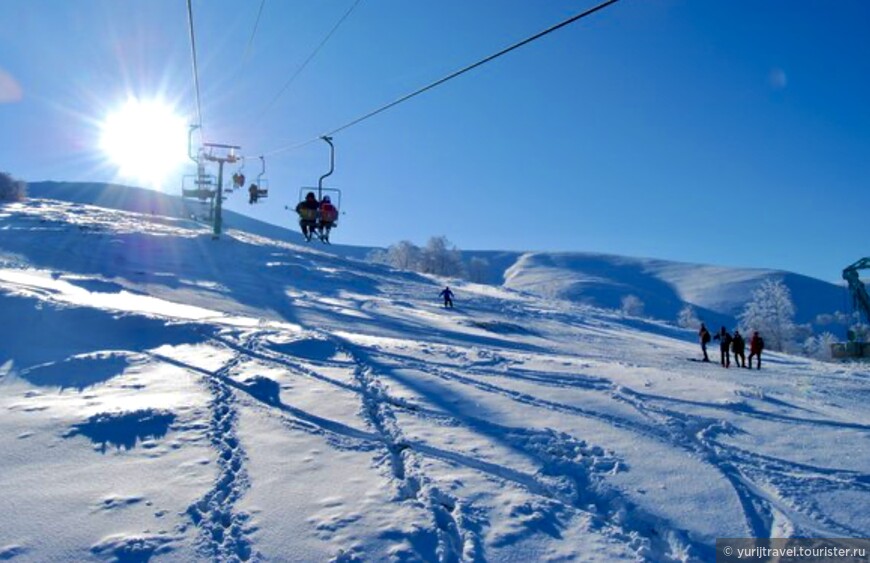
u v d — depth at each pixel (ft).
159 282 97.60
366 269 171.32
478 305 136.26
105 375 39.34
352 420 33.01
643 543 21.85
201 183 152.05
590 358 78.95
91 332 50.08
